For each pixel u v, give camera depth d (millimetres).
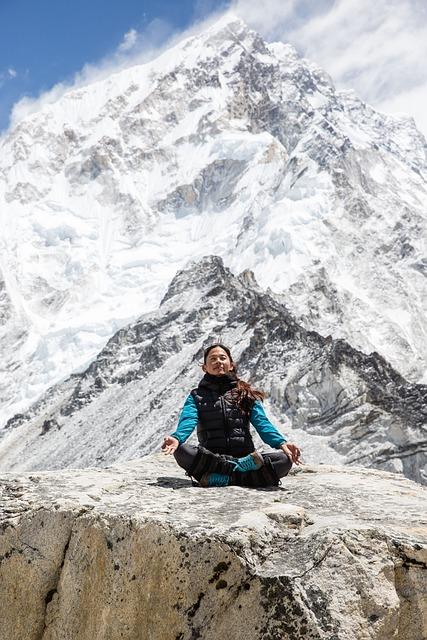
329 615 7090
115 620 8188
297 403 79875
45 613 8867
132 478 10641
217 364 10531
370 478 11438
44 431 133625
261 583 7406
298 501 9234
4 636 9023
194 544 7820
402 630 7379
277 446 10227
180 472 11508
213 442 10211
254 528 7883
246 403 10375
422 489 10781
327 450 73250
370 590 7254
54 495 9383
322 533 7586
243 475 9992
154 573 8016
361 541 7520
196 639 7598
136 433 102625
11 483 10055
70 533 8789
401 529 7988
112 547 8359
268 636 7199
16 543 9070
